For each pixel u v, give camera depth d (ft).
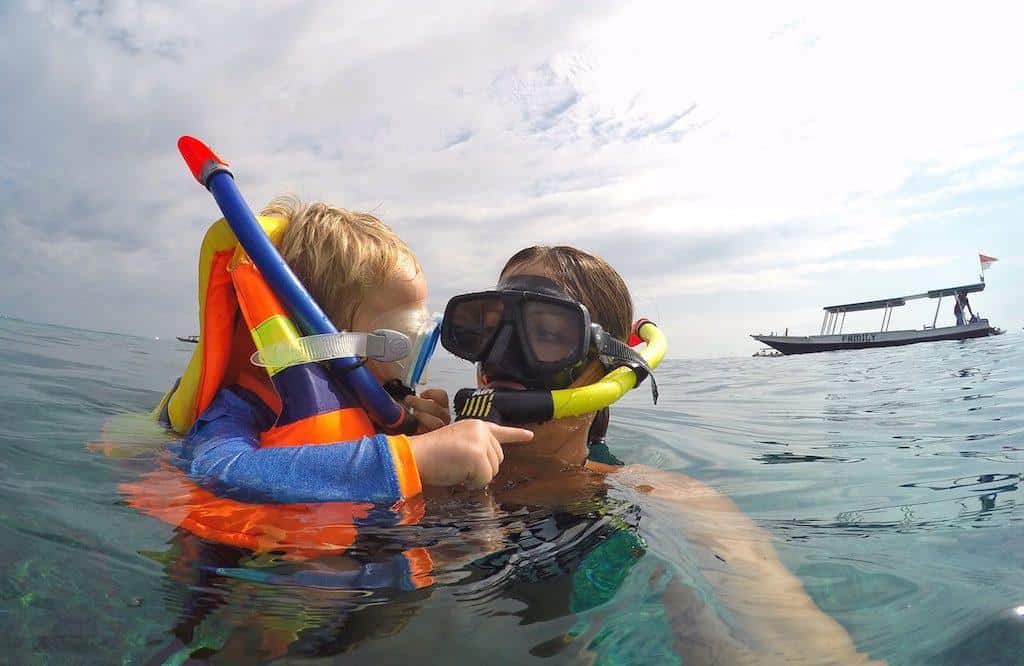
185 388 2.14
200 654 0.94
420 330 2.28
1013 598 1.20
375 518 1.49
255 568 1.21
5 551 1.23
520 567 1.28
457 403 1.98
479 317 2.21
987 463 2.49
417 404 2.29
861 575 1.37
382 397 1.98
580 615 1.10
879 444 3.06
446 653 0.97
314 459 1.59
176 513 1.46
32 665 0.90
